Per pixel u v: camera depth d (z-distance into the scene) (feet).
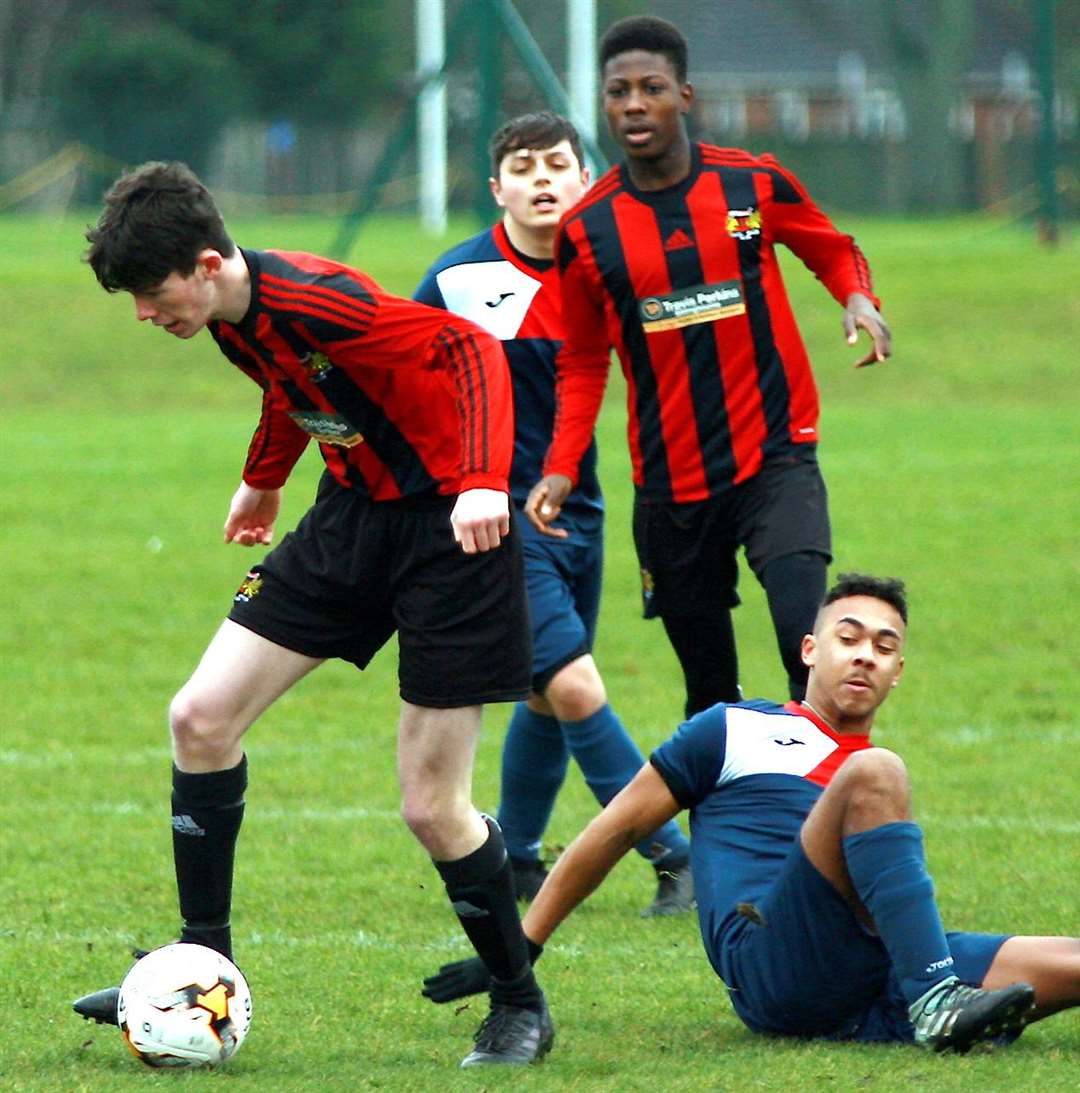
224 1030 57.26
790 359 82.33
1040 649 139.74
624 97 81.05
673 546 84.33
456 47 322.14
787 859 57.88
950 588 160.04
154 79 577.02
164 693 129.90
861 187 627.46
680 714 121.49
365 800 100.37
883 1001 58.49
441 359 57.00
